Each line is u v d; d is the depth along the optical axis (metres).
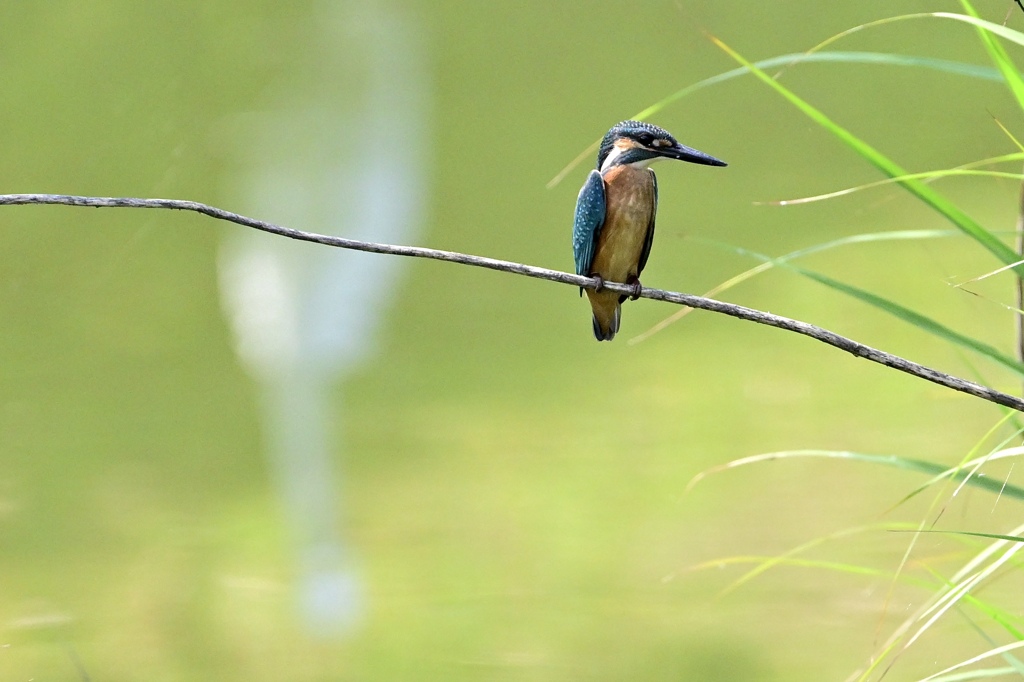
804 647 8.00
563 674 7.89
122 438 11.59
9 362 13.19
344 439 11.83
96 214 15.16
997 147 17.25
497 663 8.19
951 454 10.81
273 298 14.55
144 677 8.05
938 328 4.28
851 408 12.09
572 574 9.23
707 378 13.12
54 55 16.53
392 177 16.62
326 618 8.81
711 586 9.03
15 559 9.59
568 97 19.12
